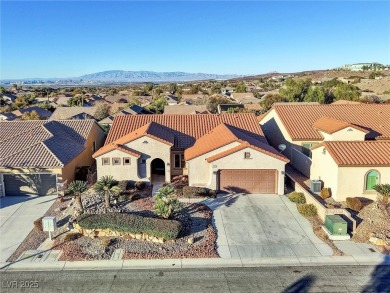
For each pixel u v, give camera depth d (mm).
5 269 17844
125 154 29516
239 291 15930
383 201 23562
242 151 27672
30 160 28469
